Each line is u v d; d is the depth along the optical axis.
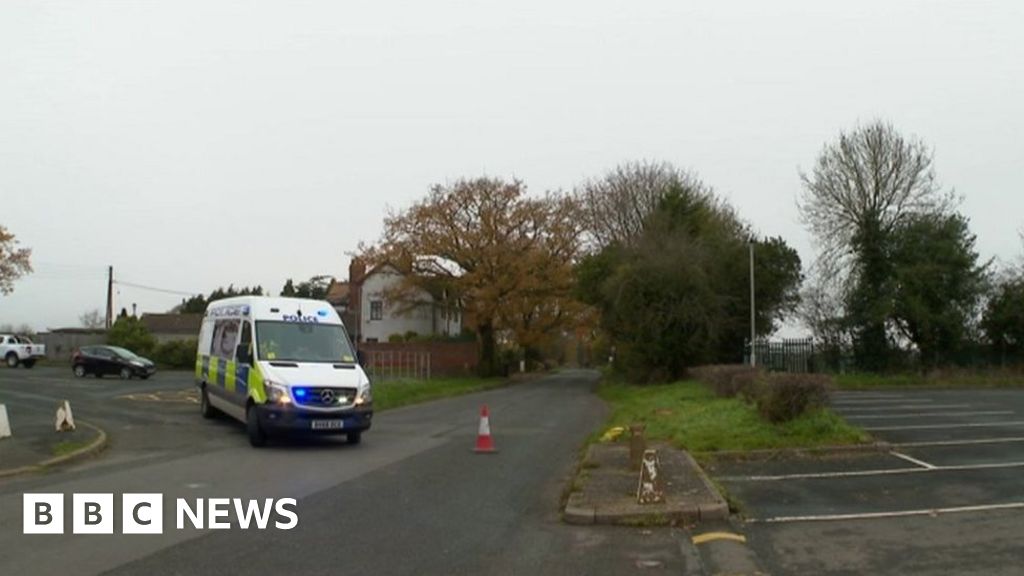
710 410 22.98
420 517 10.81
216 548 8.98
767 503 11.93
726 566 8.48
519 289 58.25
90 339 70.50
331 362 18.66
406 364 55.53
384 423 24.91
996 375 44.53
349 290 91.19
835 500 12.09
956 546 9.22
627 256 45.56
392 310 69.75
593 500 11.38
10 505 11.05
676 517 10.65
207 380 22.72
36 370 53.53
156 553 8.73
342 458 16.36
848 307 47.19
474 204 58.97
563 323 60.22
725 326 44.34
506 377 65.50
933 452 16.97
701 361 43.81
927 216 46.78
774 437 17.50
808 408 18.55
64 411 18.50
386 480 13.71
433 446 18.75
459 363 65.81
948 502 11.80
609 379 53.69
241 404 18.84
